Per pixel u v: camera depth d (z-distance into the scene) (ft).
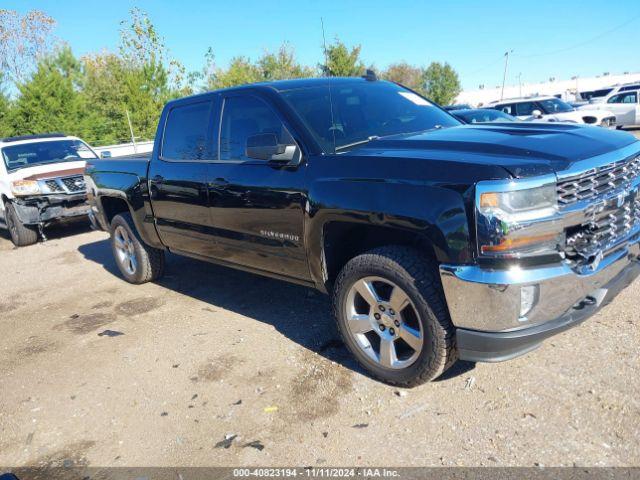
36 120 82.79
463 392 10.27
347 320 11.07
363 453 8.92
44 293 19.98
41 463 9.66
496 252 8.46
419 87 216.13
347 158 10.60
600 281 9.37
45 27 136.26
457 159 9.14
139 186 16.84
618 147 9.95
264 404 10.68
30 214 28.19
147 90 94.07
